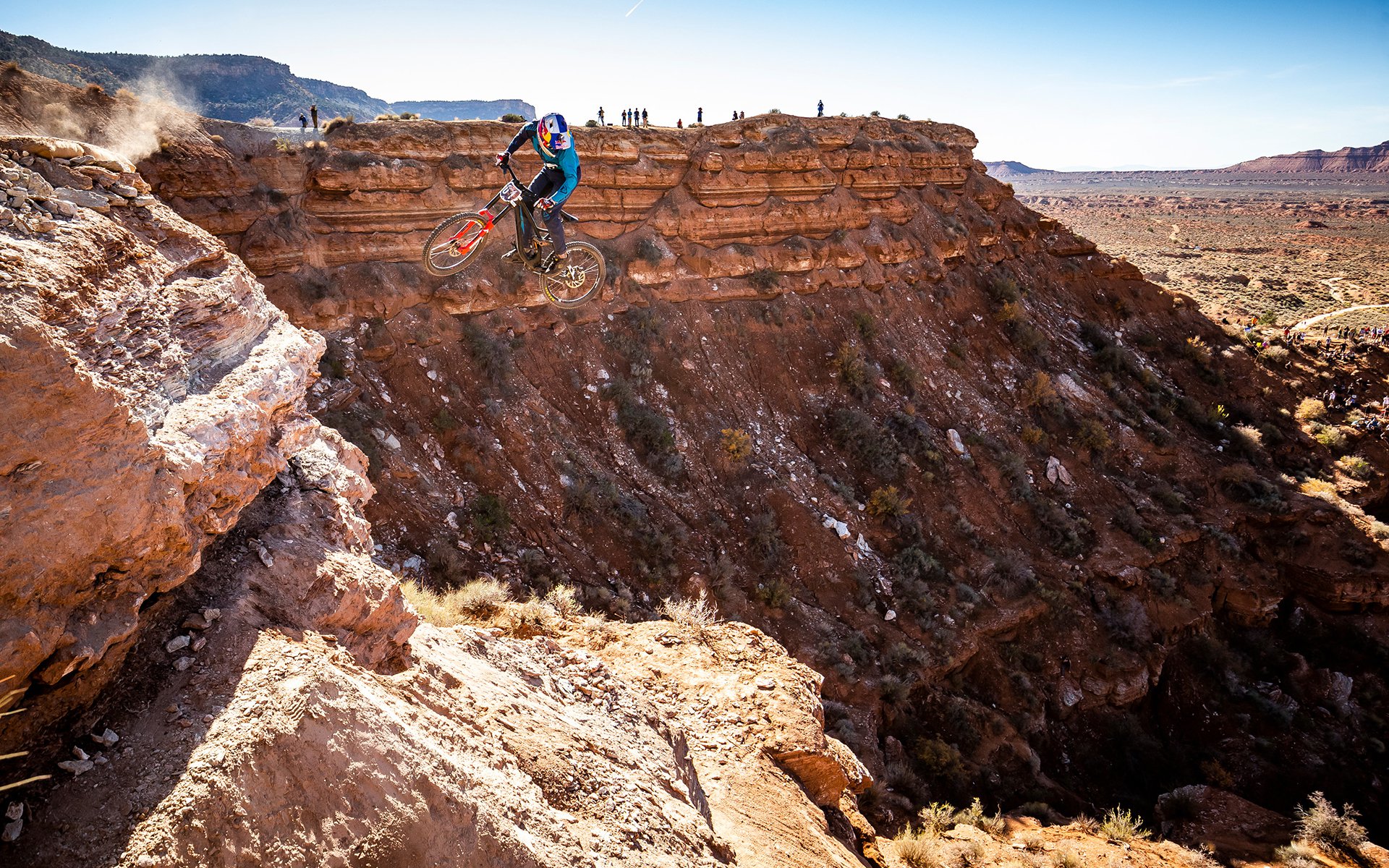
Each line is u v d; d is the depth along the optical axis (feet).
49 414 11.62
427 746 14.67
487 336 83.51
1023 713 81.00
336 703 13.70
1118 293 160.86
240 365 18.71
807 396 103.71
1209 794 74.69
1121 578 96.58
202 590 16.20
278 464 19.39
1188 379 149.89
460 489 72.84
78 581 12.41
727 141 106.42
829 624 78.74
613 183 97.81
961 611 85.25
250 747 12.44
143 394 14.71
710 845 22.18
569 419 85.56
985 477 104.42
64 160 16.25
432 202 82.12
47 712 12.34
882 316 118.01
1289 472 133.90
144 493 13.09
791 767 34.01
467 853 13.67
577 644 38.99
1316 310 310.86
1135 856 56.13
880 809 55.83
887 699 73.41
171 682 13.92
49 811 11.47
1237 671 98.07
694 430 91.97
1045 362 128.98
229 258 20.24
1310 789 84.38
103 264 14.84
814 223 114.21
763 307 107.55
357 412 71.10
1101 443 117.08
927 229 130.72
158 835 11.16
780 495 87.66
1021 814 65.46
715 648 40.78
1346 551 110.42
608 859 17.08
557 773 19.19
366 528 24.54
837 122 119.65
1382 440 144.77
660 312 99.35
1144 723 89.97
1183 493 117.39
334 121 79.82
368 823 12.67
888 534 90.89
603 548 75.10
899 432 103.24
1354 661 103.24
